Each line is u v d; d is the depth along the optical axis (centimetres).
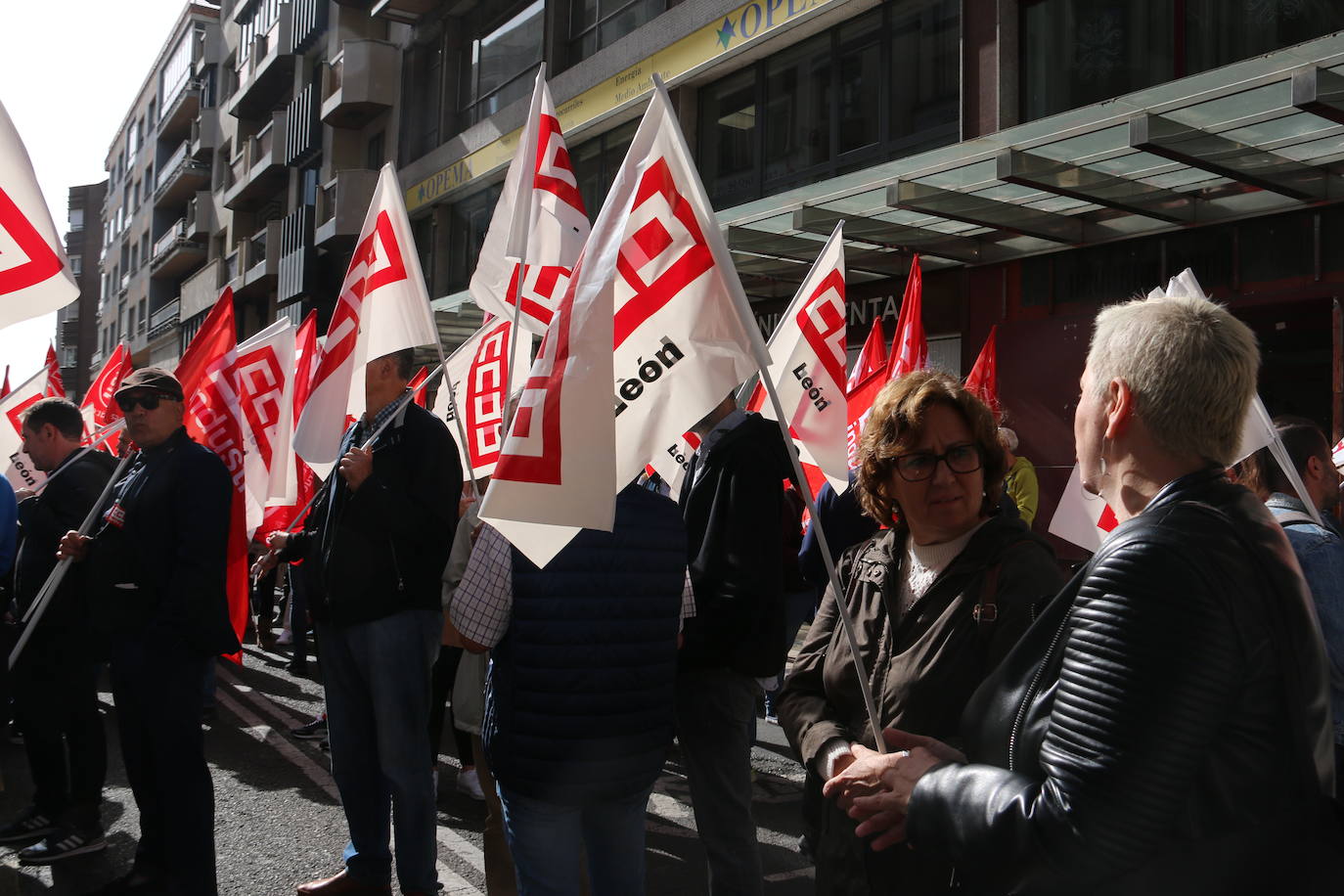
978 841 154
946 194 1011
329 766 632
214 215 3944
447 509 405
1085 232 1094
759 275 1345
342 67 2514
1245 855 138
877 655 225
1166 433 157
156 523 389
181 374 504
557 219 487
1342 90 723
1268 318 987
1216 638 136
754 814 528
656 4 1669
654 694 286
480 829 510
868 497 240
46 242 319
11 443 814
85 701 471
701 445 350
